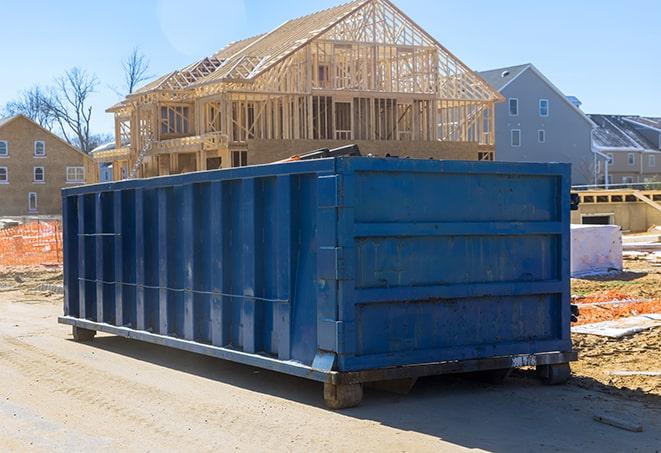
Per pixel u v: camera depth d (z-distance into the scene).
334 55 42.91
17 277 23.47
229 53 49.03
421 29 45.28
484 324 8.13
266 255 8.32
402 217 7.68
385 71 44.62
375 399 7.96
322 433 6.84
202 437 6.82
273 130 41.75
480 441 6.57
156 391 8.51
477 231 8.02
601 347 10.43
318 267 7.54
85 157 76.69
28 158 74.38
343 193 7.34
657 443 6.50
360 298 7.43
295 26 45.62
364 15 43.62
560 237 8.51
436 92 45.81
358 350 7.48
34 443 6.77
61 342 11.96
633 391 8.22
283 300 7.99
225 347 8.85
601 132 78.06
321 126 42.84
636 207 39.81
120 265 10.85
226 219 8.87
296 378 9.05
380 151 43.75
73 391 8.59
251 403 7.91
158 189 10.02
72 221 12.31
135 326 10.69
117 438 6.86
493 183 8.19
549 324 8.51
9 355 10.81
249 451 6.43
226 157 40.22
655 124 82.56
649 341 10.70
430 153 45.50
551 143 67.94
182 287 9.66
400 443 6.54
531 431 6.84
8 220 51.81
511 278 8.28
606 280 18.31
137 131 46.12
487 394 8.14
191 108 45.34
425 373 7.75
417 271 7.77
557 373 8.48
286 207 7.92
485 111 51.41
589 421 7.14
